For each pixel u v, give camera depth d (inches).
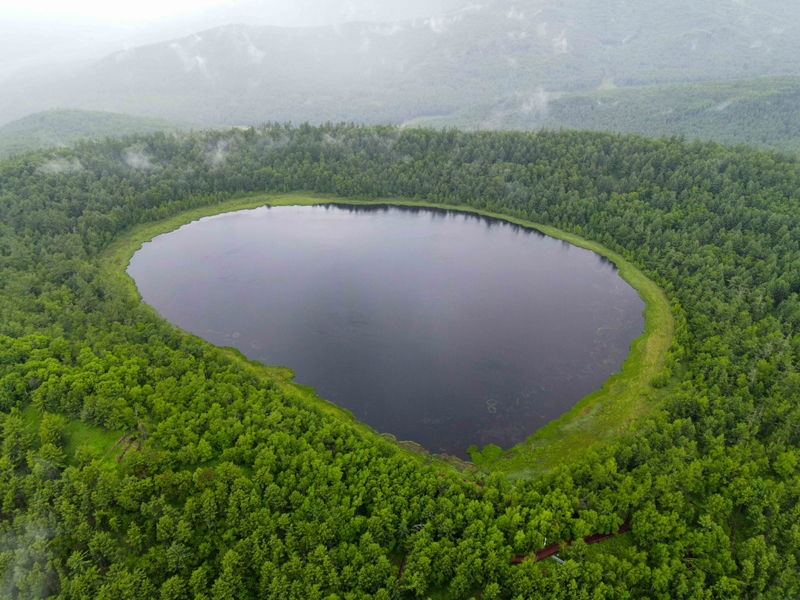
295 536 3914.9
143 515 4082.2
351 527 4015.8
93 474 4252.0
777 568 3774.6
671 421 5516.7
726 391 5787.4
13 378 5324.8
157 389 5349.4
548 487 4436.5
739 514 4451.3
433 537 4069.9
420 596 3779.5
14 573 3656.5
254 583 3774.6
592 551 4057.6
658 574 3678.6
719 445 4854.8
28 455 4441.4
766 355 6205.7
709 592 3604.8
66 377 5270.7
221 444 4753.9
